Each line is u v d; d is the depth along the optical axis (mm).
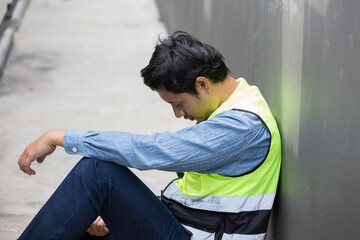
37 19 7773
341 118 1636
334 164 1699
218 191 2113
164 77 2023
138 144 2018
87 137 2076
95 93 5191
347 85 1586
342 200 1656
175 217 2211
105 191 2059
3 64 5762
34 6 8469
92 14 8117
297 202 2025
